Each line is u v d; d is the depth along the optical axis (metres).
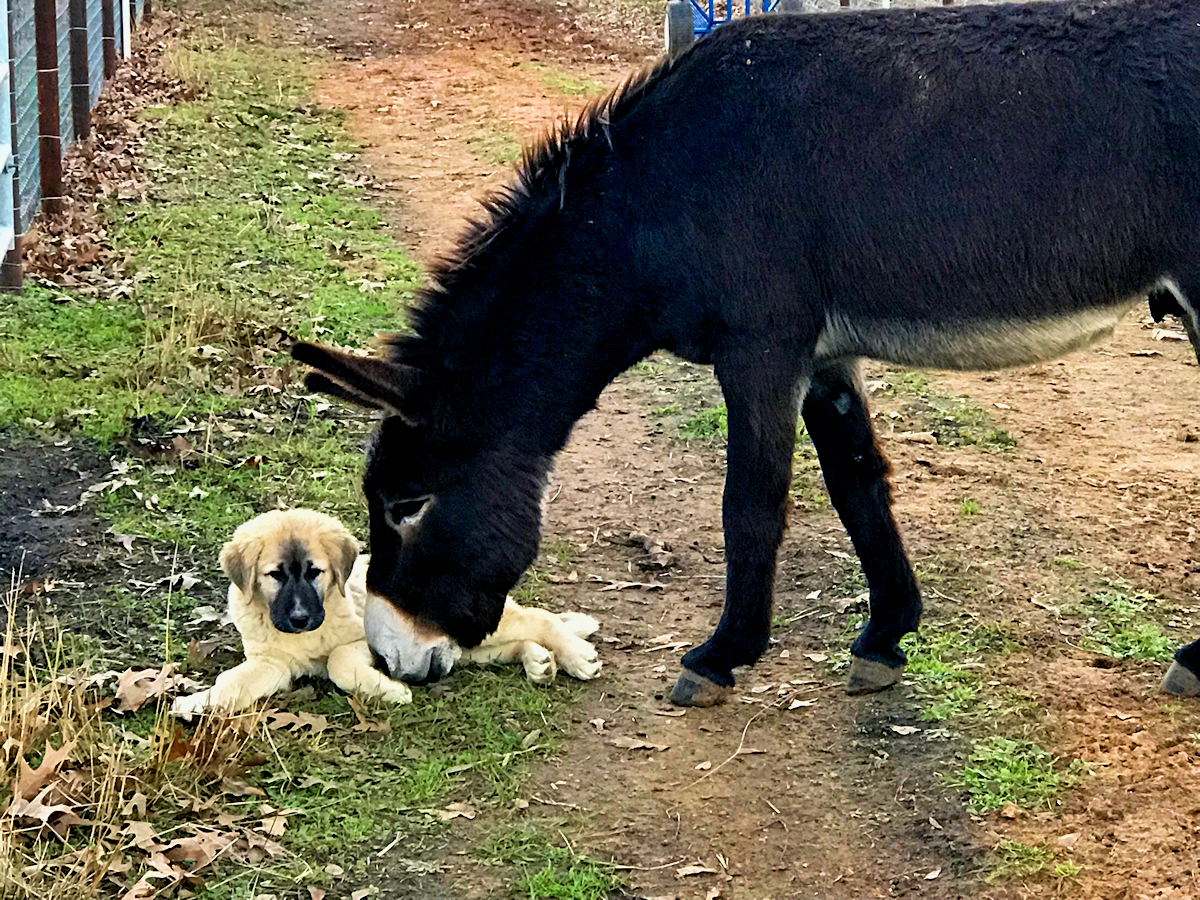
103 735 2.87
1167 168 2.78
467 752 2.92
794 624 3.35
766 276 2.86
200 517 3.67
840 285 2.88
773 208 2.85
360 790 2.83
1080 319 2.87
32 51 5.61
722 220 2.86
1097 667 3.15
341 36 10.43
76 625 3.24
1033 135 2.80
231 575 2.97
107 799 2.70
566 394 2.98
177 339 4.48
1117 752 2.88
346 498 3.78
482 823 2.76
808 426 3.10
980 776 2.84
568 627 3.25
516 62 9.70
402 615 2.99
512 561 2.98
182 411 4.13
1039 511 3.77
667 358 4.83
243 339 4.60
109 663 3.12
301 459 3.96
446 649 3.04
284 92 8.49
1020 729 2.96
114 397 4.17
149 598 3.35
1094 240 2.81
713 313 2.89
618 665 3.21
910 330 2.89
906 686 3.10
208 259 5.38
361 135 7.72
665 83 2.95
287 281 5.21
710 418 4.32
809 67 2.87
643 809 2.80
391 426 2.91
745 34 2.93
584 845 2.72
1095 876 2.61
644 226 2.90
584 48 10.38
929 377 4.62
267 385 4.32
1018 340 2.88
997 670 3.13
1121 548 3.59
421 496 2.93
